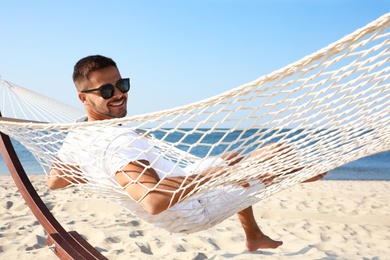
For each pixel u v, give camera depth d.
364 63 1.39
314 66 1.40
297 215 5.02
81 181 2.22
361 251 3.77
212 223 2.16
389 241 4.18
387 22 1.18
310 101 1.59
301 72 1.42
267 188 2.15
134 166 1.78
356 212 5.48
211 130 1.69
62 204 5.26
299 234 4.24
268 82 1.47
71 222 4.39
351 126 1.79
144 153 1.82
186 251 3.57
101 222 4.44
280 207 5.62
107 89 2.02
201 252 3.46
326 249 3.80
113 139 1.79
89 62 2.04
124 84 2.07
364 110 1.67
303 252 3.60
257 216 5.00
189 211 2.02
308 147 1.88
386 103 1.64
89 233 3.96
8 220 4.46
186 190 1.79
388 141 2.03
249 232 2.64
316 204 5.89
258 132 1.73
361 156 2.10
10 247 3.44
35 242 3.55
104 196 2.17
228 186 2.06
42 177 9.72
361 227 4.62
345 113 1.68
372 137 1.94
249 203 2.18
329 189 8.25
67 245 2.40
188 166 2.21
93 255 2.37
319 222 4.76
